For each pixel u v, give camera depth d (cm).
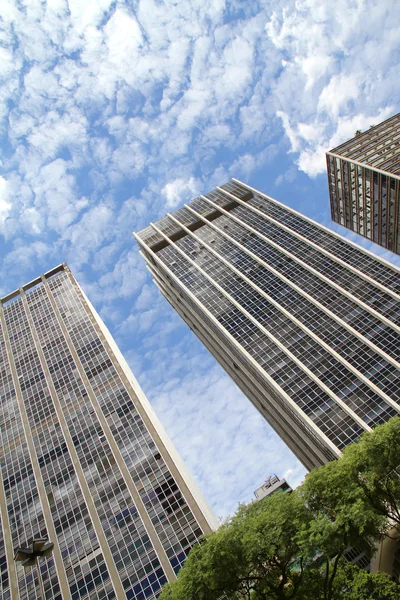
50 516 7744
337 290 10144
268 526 3512
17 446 9356
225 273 12138
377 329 8856
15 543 7525
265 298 10756
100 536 7162
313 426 7744
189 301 12219
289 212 13512
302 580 3497
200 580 3431
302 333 9500
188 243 14038
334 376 8381
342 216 13362
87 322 12269
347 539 3341
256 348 9644
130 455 8306
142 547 6825
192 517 7006
